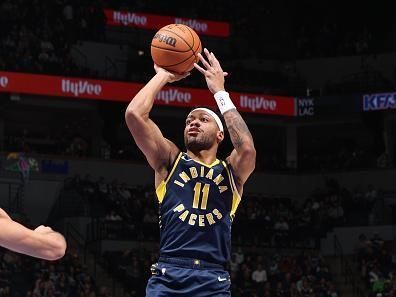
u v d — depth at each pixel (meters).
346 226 30.17
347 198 31.23
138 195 30.14
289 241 29.66
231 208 6.27
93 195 28.92
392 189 32.47
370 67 35.34
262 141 35.84
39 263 24.22
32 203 29.53
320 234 30.06
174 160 6.25
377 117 33.25
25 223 27.36
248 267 26.61
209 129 6.33
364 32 36.16
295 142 35.50
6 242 3.47
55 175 30.20
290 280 26.45
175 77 6.48
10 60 29.80
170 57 6.36
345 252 29.92
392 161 34.16
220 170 6.26
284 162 35.12
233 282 25.77
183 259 6.05
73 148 31.28
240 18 37.72
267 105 32.94
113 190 29.75
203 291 6.00
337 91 33.91
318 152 35.69
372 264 27.11
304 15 37.34
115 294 25.50
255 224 29.62
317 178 33.75
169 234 6.14
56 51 31.78
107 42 33.91
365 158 33.47
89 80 30.41
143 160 32.12
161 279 6.05
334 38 36.38
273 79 35.12
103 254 26.81
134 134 6.17
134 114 6.11
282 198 33.00
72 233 28.11
